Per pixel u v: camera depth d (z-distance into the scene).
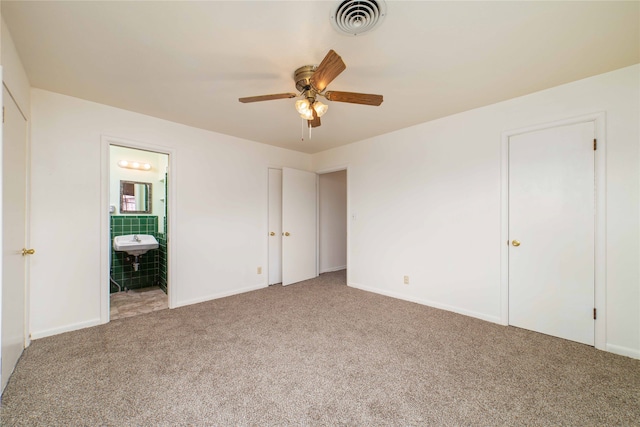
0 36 1.48
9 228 1.75
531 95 2.45
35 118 2.30
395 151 3.49
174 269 3.15
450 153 2.97
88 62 1.95
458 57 1.89
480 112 2.75
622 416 1.44
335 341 2.29
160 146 3.04
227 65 1.99
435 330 2.50
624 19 1.51
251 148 3.92
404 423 1.40
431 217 3.13
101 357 2.02
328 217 5.17
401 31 1.62
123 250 3.48
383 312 2.96
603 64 1.99
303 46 1.77
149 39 1.70
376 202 3.72
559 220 2.33
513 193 2.57
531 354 2.07
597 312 2.16
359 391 1.65
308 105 1.98
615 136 2.08
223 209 3.59
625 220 2.05
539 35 1.66
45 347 2.16
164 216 3.89
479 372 1.84
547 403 1.54
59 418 1.42
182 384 1.71
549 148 2.38
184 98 2.52
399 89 2.35
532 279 2.47
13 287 1.84
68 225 2.46
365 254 3.86
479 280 2.77
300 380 1.76
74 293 2.49
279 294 3.66
